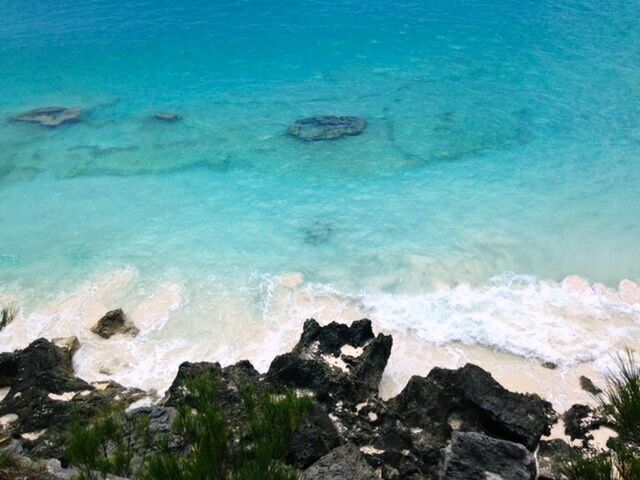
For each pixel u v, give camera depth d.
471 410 12.04
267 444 6.50
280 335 15.88
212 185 23.70
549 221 19.98
